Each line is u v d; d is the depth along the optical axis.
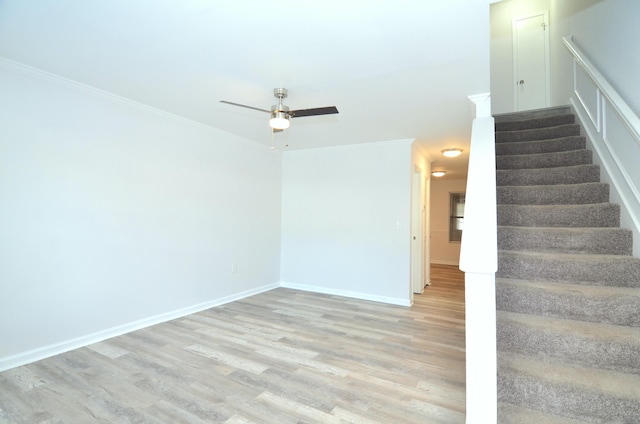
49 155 2.75
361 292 4.93
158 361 2.69
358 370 2.57
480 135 1.94
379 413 2.01
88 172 3.02
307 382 2.38
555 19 4.34
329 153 5.29
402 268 4.62
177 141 3.85
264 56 2.33
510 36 5.07
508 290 2.05
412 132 4.27
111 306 3.20
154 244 3.60
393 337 3.30
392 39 2.08
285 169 5.75
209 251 4.29
